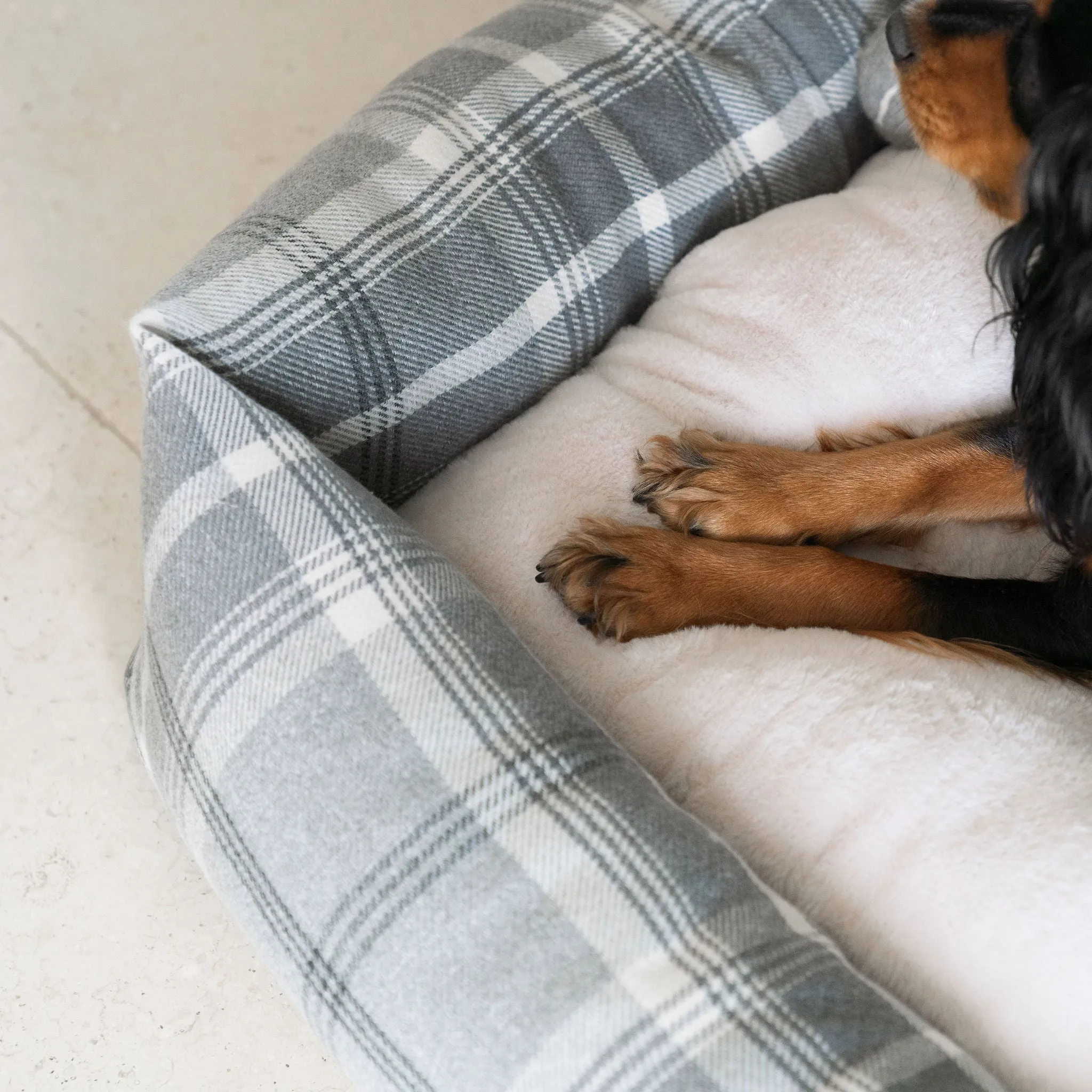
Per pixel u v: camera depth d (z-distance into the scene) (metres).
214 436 0.97
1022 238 0.98
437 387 1.12
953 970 0.86
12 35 1.91
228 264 1.02
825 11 1.36
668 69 1.26
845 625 1.09
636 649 1.03
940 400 1.20
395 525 0.97
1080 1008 0.84
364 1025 0.84
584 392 1.20
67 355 1.61
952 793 0.91
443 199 1.11
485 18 1.97
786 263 1.22
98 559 1.46
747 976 0.76
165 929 1.26
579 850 0.81
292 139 1.83
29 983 1.22
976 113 1.11
